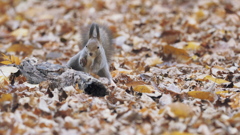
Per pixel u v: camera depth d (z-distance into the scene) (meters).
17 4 24.50
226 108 8.40
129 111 7.71
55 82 9.28
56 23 19.80
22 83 9.68
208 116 7.58
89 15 21.06
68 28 18.44
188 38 16.02
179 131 6.94
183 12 20.11
